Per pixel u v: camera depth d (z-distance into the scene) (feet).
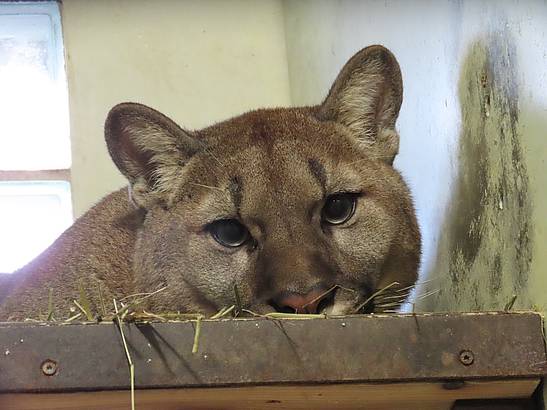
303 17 4.85
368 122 3.32
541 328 2.56
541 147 2.58
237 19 5.18
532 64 2.63
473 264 3.11
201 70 5.05
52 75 4.91
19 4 4.91
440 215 3.40
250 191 3.05
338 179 3.10
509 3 2.78
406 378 2.52
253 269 2.98
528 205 2.67
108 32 5.01
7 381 2.47
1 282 3.65
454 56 3.21
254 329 2.53
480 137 3.02
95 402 2.59
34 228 4.76
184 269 3.13
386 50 3.32
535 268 2.63
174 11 5.12
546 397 2.57
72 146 4.81
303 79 4.84
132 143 3.30
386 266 3.17
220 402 2.64
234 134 3.27
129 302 3.23
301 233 2.98
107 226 3.49
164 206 3.26
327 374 2.51
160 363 2.50
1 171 4.74
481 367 2.53
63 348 2.49
